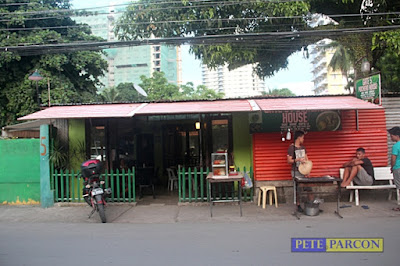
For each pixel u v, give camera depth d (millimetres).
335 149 8484
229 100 8758
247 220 6922
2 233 6254
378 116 8602
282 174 8438
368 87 8188
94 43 8641
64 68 15602
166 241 5555
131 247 5258
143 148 12906
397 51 10570
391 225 6207
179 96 41594
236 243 5344
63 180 8820
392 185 7930
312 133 8492
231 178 7266
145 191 10938
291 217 7043
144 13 11891
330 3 12531
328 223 6473
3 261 4711
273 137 8492
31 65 14523
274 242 5348
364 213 7199
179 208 8188
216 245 5262
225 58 12672
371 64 11711
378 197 8453
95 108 8383
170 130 12977
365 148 8531
